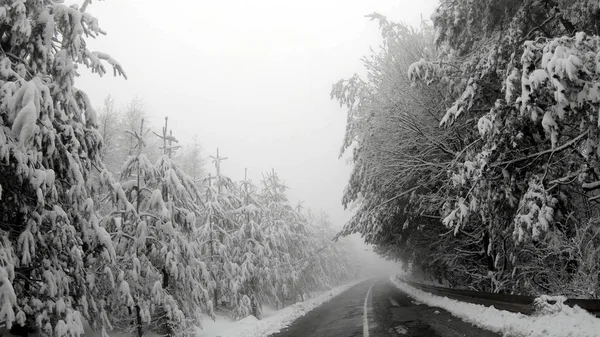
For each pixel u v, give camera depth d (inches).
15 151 226.7
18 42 270.1
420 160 546.0
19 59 267.4
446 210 444.5
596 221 312.2
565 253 355.3
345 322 493.7
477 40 393.4
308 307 859.4
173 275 401.7
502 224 382.0
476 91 346.6
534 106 252.8
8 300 210.1
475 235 539.2
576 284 307.0
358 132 627.2
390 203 610.9
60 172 290.7
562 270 354.6
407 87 550.6
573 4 286.4
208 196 705.0
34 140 240.4
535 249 359.6
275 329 516.7
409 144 557.0
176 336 399.9
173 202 437.1
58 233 267.6
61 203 294.2
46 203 277.6
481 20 367.6
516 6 339.9
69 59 284.0
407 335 332.8
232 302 647.8
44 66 283.9
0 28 261.1
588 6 267.1
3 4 250.4
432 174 553.6
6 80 245.0
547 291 394.3
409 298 762.2
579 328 222.7
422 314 472.7
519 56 306.3
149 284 385.1
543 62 229.5
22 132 223.3
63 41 290.8
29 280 263.1
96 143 325.1
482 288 604.1
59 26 290.8
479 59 366.6
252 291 731.4
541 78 233.9
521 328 273.6
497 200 339.6
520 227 288.5
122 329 421.4
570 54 217.2
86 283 313.6
